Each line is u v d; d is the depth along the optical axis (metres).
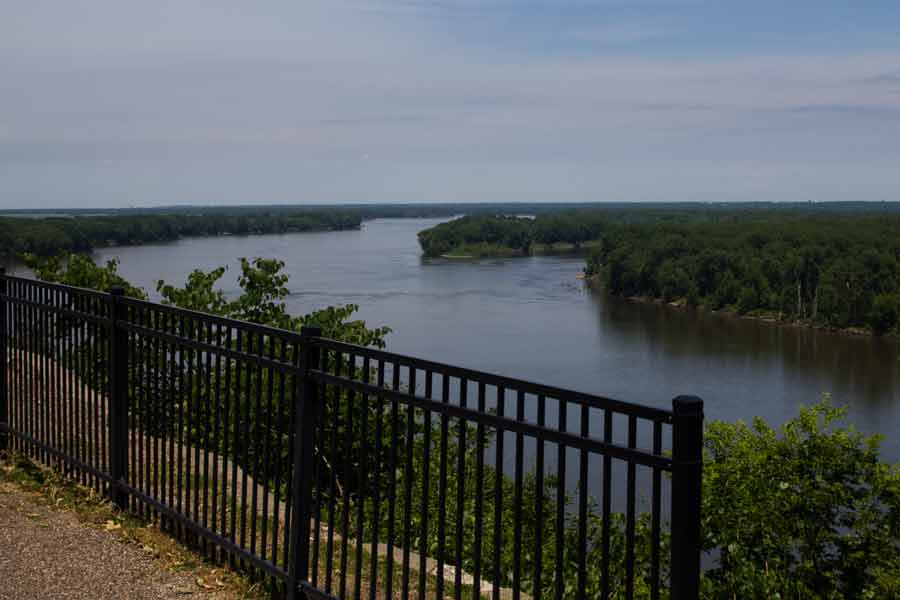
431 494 8.46
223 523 4.91
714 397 41.34
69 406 6.49
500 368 45.03
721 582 9.55
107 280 14.22
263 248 139.75
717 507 10.73
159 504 5.43
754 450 11.33
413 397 3.77
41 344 6.59
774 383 45.34
